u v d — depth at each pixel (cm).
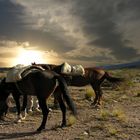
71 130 1277
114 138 1160
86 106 1836
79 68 1797
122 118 1434
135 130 1262
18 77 1306
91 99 2066
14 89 1388
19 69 1338
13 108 1733
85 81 1825
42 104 1273
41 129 1275
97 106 1803
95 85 1856
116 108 1759
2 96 1407
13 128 1335
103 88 2667
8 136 1213
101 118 1467
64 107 1324
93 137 1179
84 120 1445
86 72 1825
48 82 1266
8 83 1380
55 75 1283
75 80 1803
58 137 1187
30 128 1332
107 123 1376
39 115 1585
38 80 1272
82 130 1273
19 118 1438
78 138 1160
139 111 1664
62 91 1265
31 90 1303
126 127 1309
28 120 1476
